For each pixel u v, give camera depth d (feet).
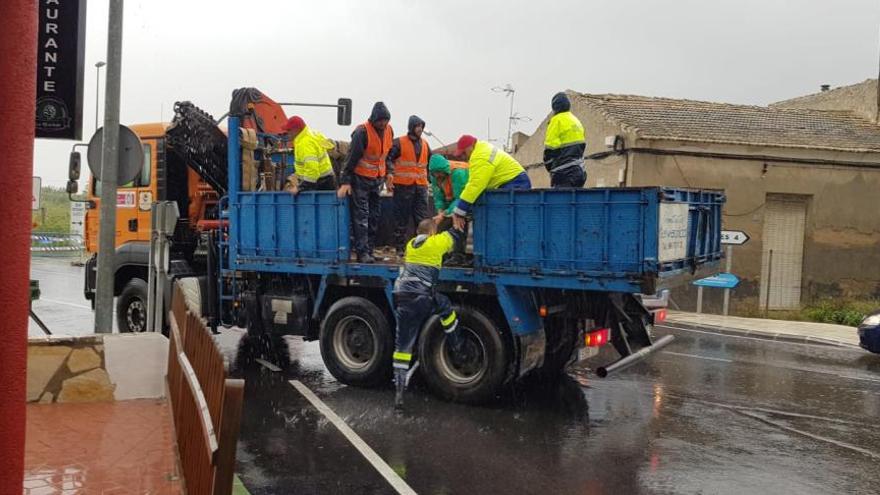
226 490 7.93
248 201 29.32
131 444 16.31
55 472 14.53
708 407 24.41
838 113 67.51
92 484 13.96
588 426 21.75
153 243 27.66
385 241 30.99
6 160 5.88
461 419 22.22
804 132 59.52
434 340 24.27
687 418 22.91
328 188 28.96
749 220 55.01
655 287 19.77
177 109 31.55
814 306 54.75
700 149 53.78
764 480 17.46
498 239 22.72
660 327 46.03
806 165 55.52
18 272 6.05
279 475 17.15
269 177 32.09
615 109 59.52
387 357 25.53
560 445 19.84
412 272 23.31
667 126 56.08
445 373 24.16
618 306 22.94
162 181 32.94
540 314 23.47
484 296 23.84
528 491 16.42
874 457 19.36
